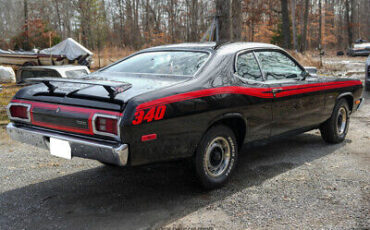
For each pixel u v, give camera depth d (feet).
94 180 12.78
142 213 10.13
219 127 11.31
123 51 87.76
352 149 16.67
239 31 35.53
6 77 46.34
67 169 13.98
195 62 11.68
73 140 9.56
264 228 9.27
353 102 17.92
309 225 9.41
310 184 12.31
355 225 9.39
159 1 167.12
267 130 13.15
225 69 11.66
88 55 65.16
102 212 10.21
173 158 10.14
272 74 13.44
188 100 10.07
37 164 14.55
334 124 16.93
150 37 159.84
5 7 148.25
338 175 13.20
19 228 9.29
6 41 130.41
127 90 9.77
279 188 11.96
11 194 11.48
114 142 9.07
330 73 56.95
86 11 163.22
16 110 11.02
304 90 14.42
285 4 98.37
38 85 11.55
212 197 11.22
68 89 10.35
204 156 10.99
